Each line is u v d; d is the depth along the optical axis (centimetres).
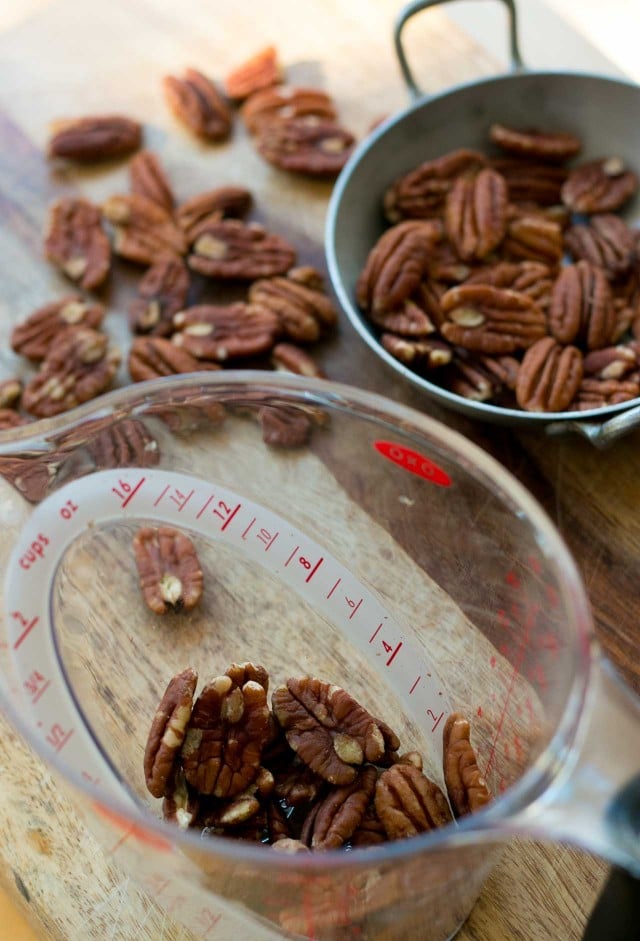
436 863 36
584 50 58
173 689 41
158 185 53
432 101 52
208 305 52
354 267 51
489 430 48
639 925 36
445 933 41
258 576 44
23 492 41
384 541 44
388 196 52
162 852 37
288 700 41
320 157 53
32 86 56
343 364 50
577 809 35
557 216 52
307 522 45
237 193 53
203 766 40
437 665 43
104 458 42
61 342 50
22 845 42
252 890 38
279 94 55
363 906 38
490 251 51
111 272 52
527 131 53
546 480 48
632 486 47
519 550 40
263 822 40
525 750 40
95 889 42
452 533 43
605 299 49
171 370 50
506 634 42
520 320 49
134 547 44
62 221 53
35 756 43
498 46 59
